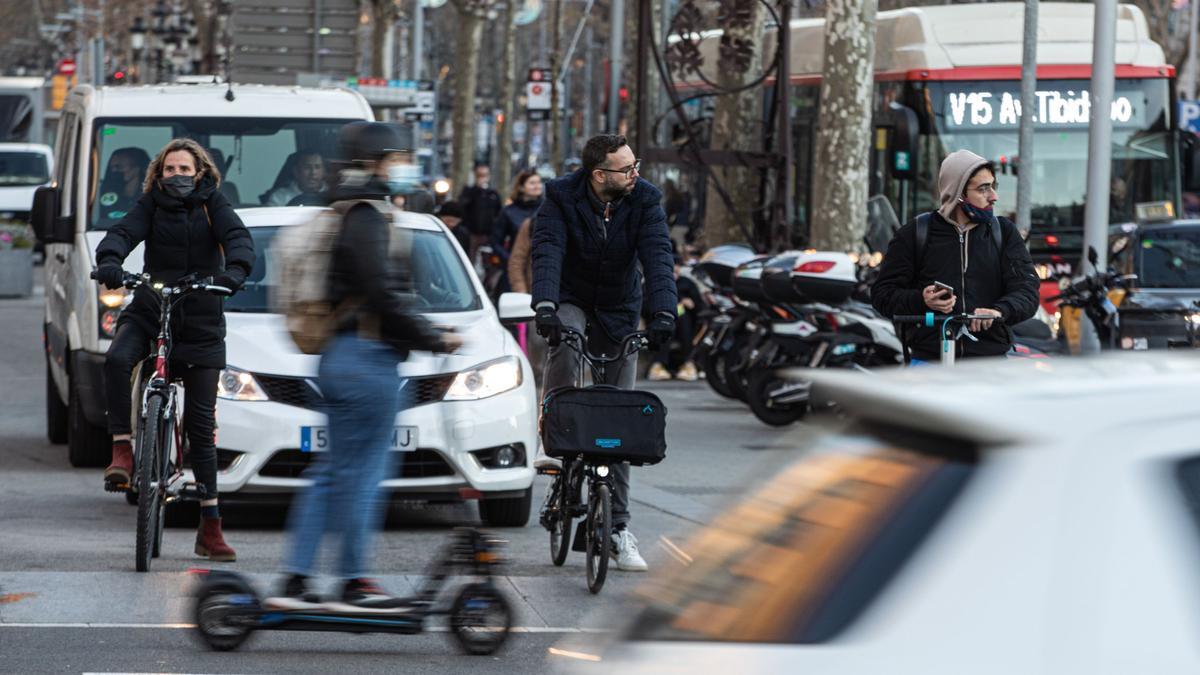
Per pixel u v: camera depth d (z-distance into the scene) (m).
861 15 58.44
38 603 20.73
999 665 6.25
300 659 18.19
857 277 46.06
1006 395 6.98
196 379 23.50
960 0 89.12
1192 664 6.20
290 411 25.91
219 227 23.88
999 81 55.09
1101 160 47.59
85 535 26.03
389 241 17.34
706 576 7.33
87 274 33.28
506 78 157.12
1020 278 23.91
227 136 36.16
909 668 6.29
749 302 45.66
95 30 187.25
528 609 20.81
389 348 17.55
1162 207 45.72
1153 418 6.65
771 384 41.94
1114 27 47.62
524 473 26.83
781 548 7.02
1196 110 76.44
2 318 76.69
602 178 22.69
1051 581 6.34
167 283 23.73
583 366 23.41
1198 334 38.00
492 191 67.56
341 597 17.81
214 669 17.64
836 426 7.54
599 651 7.47
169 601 20.95
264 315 28.03
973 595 6.37
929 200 55.22
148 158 35.50
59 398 38.12
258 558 24.27
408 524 28.03
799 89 64.88
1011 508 6.48
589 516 22.08
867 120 58.84
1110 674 6.20
